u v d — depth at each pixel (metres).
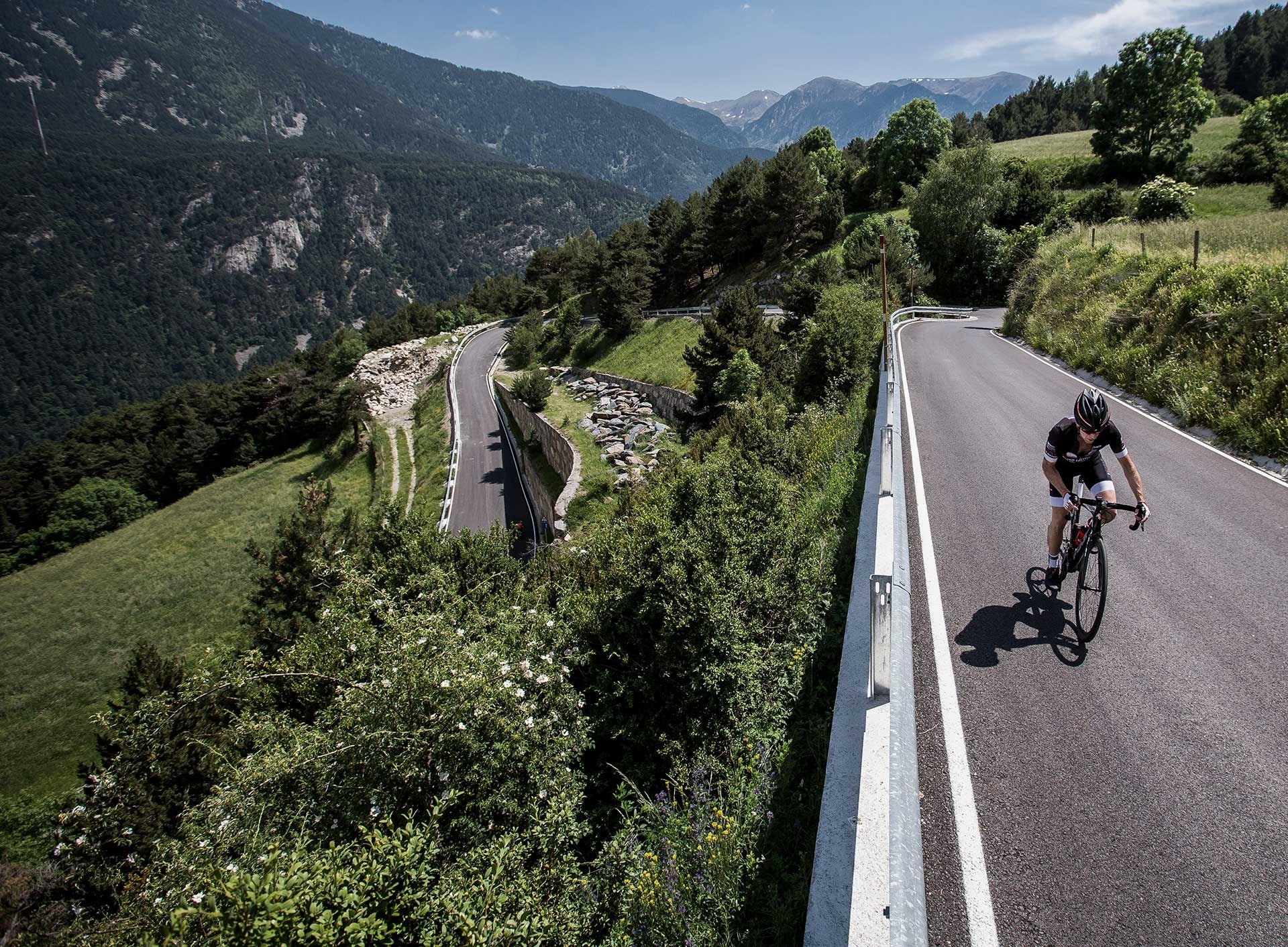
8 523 54.53
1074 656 4.71
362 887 3.50
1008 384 15.73
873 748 3.38
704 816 4.34
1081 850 3.12
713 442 16.78
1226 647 4.64
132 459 64.00
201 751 7.65
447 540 10.77
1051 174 68.88
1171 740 3.80
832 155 78.25
